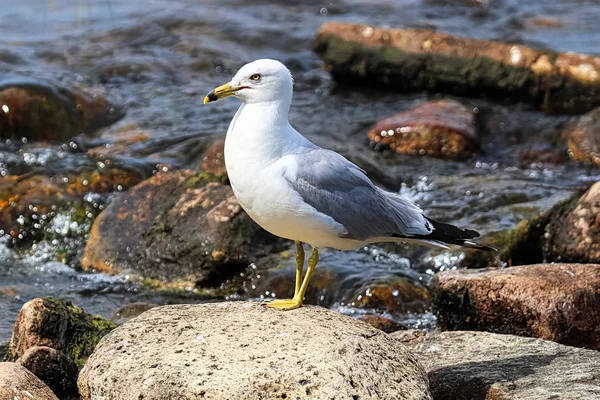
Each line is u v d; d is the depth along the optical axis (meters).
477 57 18.77
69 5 24.14
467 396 8.30
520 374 8.45
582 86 17.89
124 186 14.66
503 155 16.86
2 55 20.44
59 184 14.46
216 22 23.28
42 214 13.96
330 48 20.06
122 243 13.16
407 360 7.71
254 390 6.97
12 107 16.56
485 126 17.78
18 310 11.67
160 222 13.13
